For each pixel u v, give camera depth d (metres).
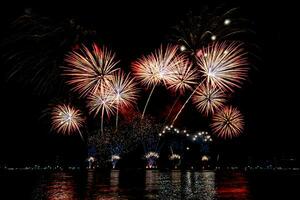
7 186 13.23
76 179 17.17
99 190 11.56
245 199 8.69
